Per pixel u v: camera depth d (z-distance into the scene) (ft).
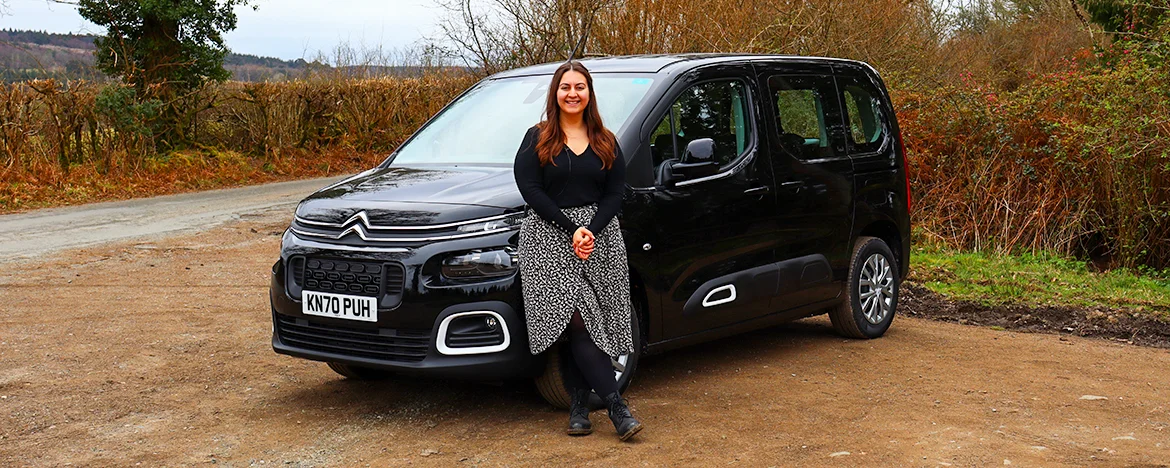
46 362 20.26
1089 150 31.40
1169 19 32.22
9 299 26.66
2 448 15.10
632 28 44.57
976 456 14.51
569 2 44.11
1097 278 29.81
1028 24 73.15
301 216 16.69
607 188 14.97
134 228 41.65
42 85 56.59
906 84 41.47
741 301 18.94
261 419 16.57
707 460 14.26
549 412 16.71
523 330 15.26
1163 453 14.76
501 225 15.35
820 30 47.62
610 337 15.02
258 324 23.90
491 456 14.51
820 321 24.88
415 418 16.51
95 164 59.47
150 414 16.88
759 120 19.74
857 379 19.04
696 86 18.71
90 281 29.40
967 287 27.91
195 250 35.76
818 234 20.81
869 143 22.71
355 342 15.84
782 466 14.03
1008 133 34.37
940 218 35.12
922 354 21.26
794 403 17.30
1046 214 33.50
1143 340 23.09
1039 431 15.80
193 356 20.84
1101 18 55.83
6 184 52.37
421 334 15.31
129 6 68.39
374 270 15.47
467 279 15.12
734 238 18.69
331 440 15.43
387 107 81.87
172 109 69.82
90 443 15.34
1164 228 32.09
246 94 73.51
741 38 44.98
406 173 17.66
